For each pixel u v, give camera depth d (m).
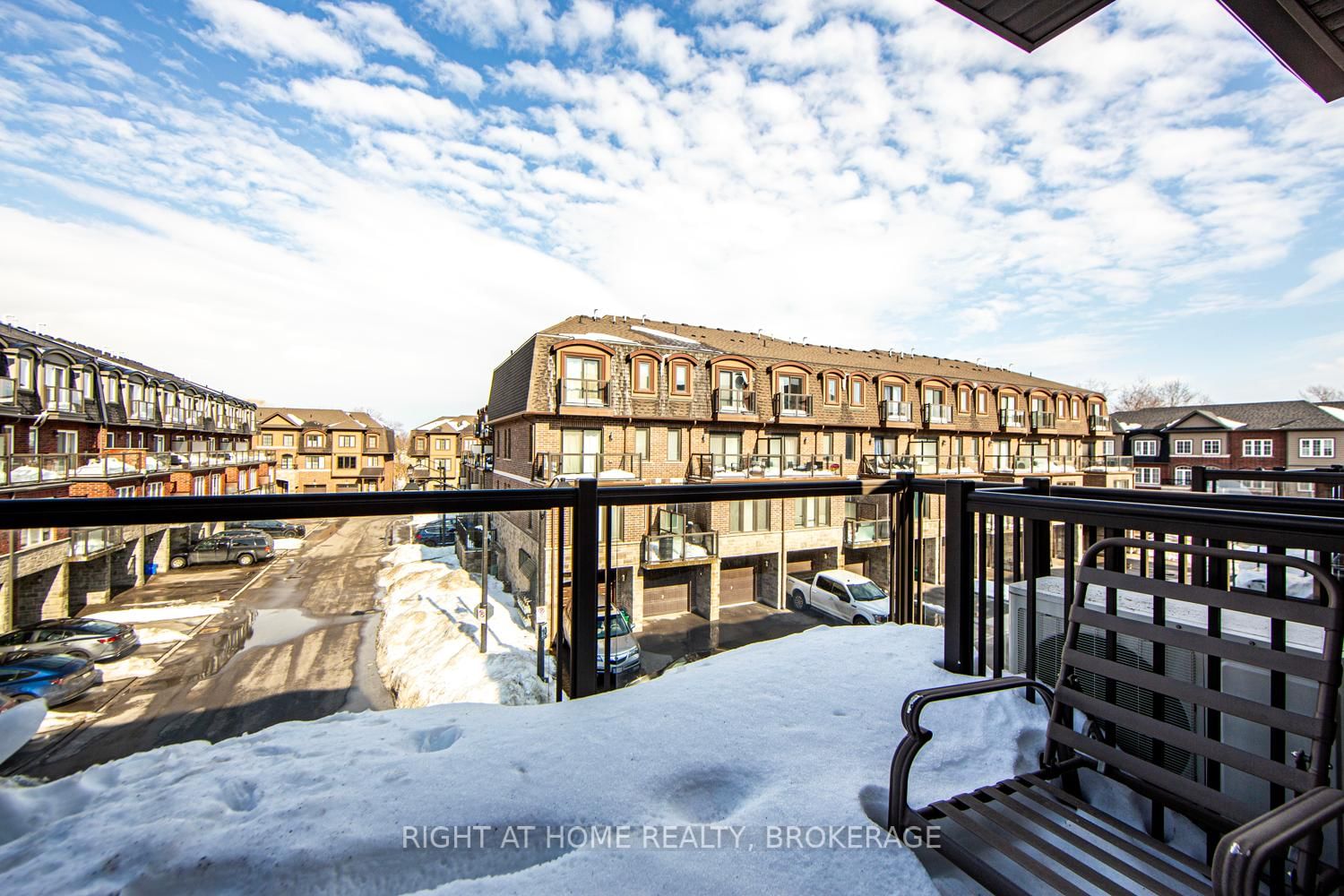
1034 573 2.01
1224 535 1.34
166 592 18.89
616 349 17.20
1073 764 1.55
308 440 46.88
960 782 1.55
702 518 17.08
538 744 1.67
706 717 1.85
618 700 1.99
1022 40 2.36
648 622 15.33
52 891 1.11
